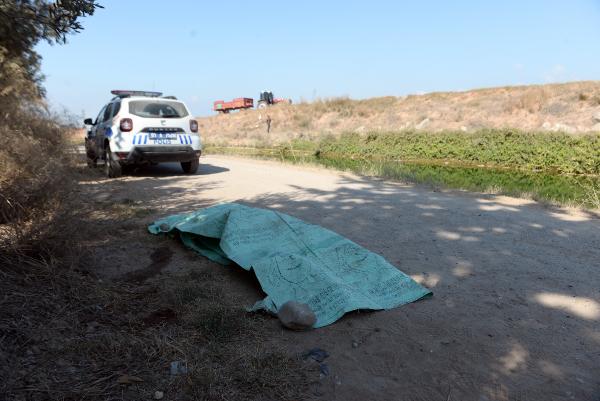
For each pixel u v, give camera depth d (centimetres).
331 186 975
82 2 379
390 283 384
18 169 441
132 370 263
